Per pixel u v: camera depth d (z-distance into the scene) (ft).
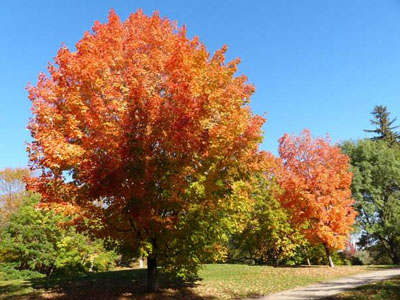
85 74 29.25
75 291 40.29
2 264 72.74
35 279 52.85
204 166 32.53
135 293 38.52
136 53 31.32
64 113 30.94
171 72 30.01
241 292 43.50
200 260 35.27
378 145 120.67
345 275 62.90
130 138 26.11
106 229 32.48
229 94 34.50
